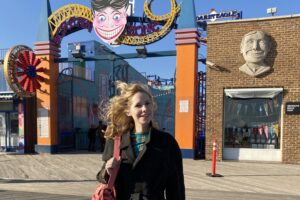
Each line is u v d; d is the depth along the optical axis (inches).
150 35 646.5
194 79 617.9
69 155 700.0
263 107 568.4
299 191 355.9
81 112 948.6
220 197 325.4
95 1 676.7
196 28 619.2
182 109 620.1
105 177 98.1
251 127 574.9
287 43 548.1
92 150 831.1
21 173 483.5
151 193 97.0
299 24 542.0
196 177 432.1
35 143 780.6
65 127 836.6
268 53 558.3
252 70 562.9
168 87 997.2
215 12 749.9
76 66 941.8
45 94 728.3
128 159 97.8
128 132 101.3
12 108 770.8
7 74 667.4
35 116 783.1
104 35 669.9
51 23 733.3
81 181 426.0
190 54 620.4
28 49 710.5
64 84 843.4
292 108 543.8
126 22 651.5
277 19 553.3
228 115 586.6
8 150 767.7
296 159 541.6
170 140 102.8
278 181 408.2
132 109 101.2
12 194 347.9
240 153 579.5
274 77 555.5
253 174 453.4
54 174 474.3
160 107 1075.9
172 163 101.0
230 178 426.3
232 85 577.9
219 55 585.3
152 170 97.5
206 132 591.5
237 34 574.9
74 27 731.4
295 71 543.8
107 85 1106.7
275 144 561.6
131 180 97.3
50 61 729.0
